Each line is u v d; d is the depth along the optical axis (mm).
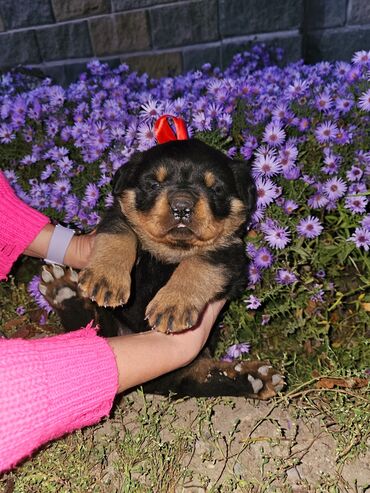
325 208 633
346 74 678
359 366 590
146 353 427
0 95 960
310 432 510
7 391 314
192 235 507
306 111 659
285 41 1159
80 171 720
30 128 768
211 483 460
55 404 331
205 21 1185
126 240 528
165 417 527
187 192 502
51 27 1243
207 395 547
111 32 1229
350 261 658
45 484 441
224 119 640
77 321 556
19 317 712
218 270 522
